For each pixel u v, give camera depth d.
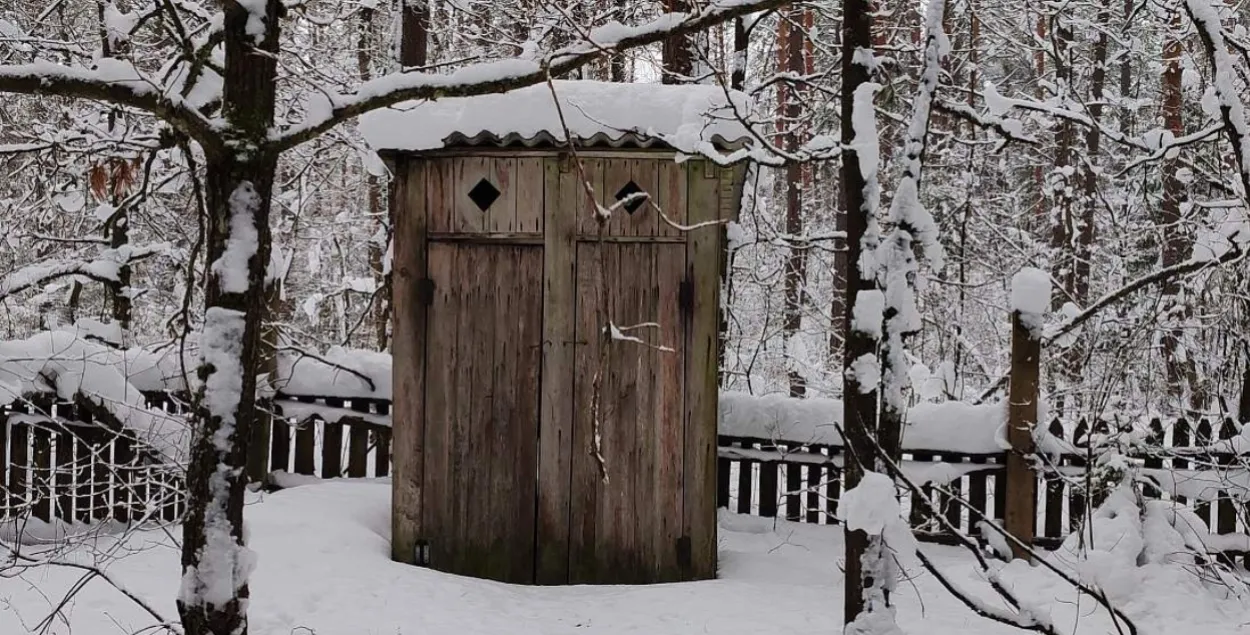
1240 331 7.54
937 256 4.61
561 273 6.16
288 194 11.38
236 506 3.29
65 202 8.12
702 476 6.22
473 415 6.29
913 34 12.36
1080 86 12.12
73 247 10.52
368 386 7.92
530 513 6.24
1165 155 7.28
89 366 7.00
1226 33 6.52
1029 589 5.96
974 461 7.03
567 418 6.19
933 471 7.00
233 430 3.27
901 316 4.48
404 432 6.37
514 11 8.86
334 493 7.24
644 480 6.21
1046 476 6.85
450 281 6.29
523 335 6.22
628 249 6.14
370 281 12.63
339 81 6.95
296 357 8.07
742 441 7.56
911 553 4.23
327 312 15.21
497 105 6.00
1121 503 6.36
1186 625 5.44
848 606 4.57
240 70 3.30
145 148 5.27
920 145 4.64
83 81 3.17
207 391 3.25
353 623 5.20
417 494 6.36
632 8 8.85
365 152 8.56
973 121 5.47
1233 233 6.76
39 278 8.41
